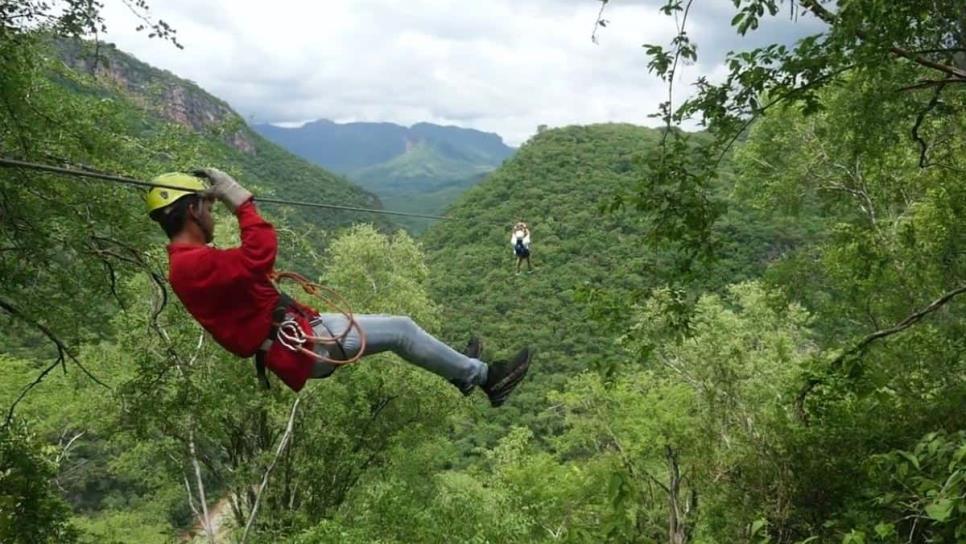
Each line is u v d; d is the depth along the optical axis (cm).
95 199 820
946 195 1138
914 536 527
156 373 973
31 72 724
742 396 1219
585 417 2202
